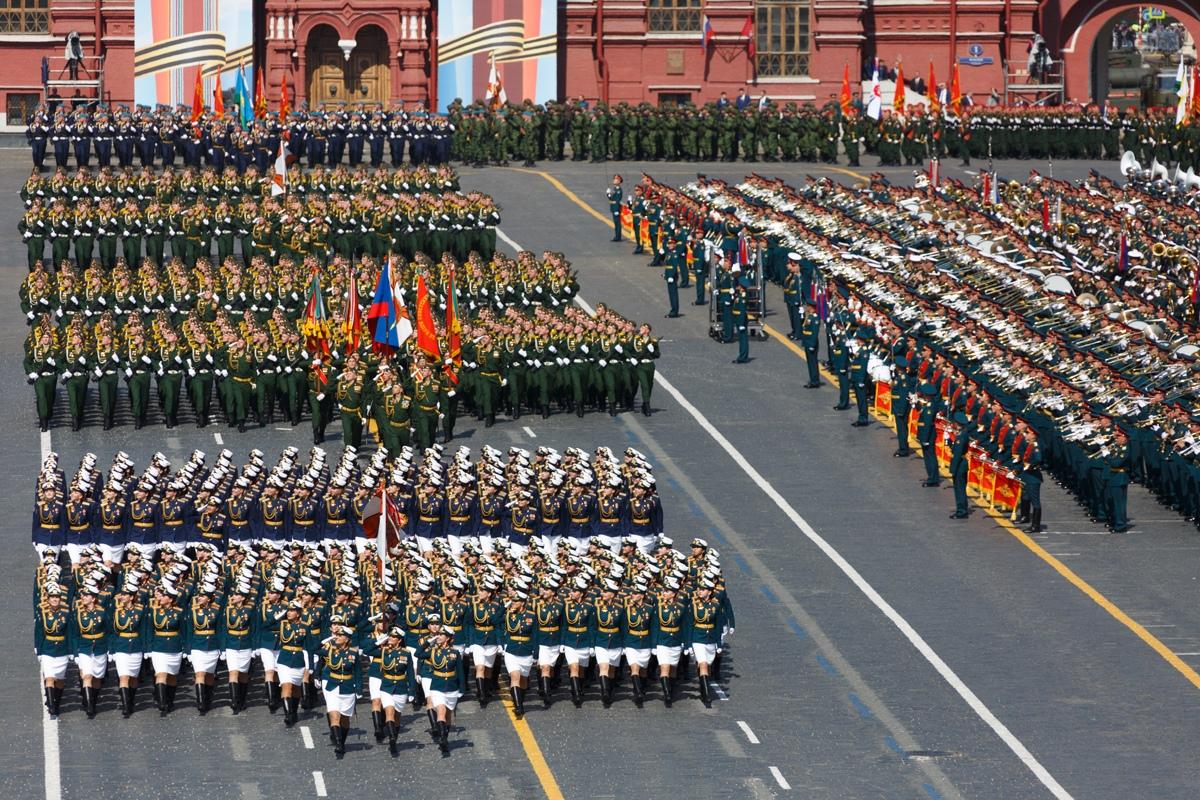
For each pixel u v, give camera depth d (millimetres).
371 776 109188
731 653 127438
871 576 140625
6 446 169000
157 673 117562
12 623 130750
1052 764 111188
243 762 111125
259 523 138875
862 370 174875
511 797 106625
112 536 137875
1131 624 132375
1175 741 114375
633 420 177875
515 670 117812
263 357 174375
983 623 132250
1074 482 159500
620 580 119750
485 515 139500
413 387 166125
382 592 116000
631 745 113688
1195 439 153125
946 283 195875
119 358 174125
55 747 113000
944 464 164500
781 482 160875
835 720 117250
